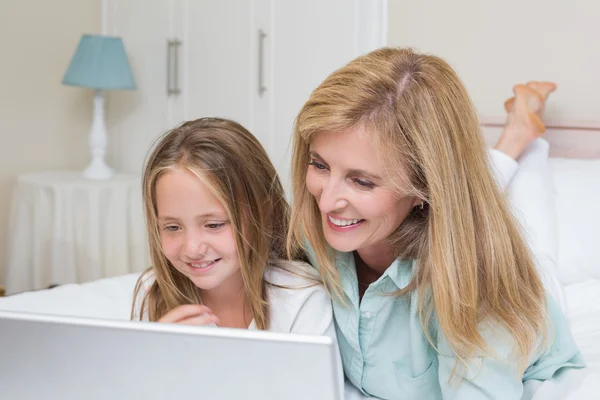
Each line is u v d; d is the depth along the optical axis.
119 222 2.98
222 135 1.15
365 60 1.01
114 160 3.59
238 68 2.99
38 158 3.45
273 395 0.71
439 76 1.00
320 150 0.97
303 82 2.75
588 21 2.19
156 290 1.28
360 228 1.00
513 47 2.34
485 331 1.02
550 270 1.58
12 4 3.32
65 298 1.57
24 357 0.75
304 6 2.72
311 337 0.68
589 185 1.95
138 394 0.74
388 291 1.09
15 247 2.99
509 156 1.93
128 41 3.47
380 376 1.16
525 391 1.17
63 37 3.48
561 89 2.25
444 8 2.46
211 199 1.10
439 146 0.96
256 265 1.16
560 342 1.20
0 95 3.33
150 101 3.39
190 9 3.17
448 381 1.03
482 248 1.02
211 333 0.70
